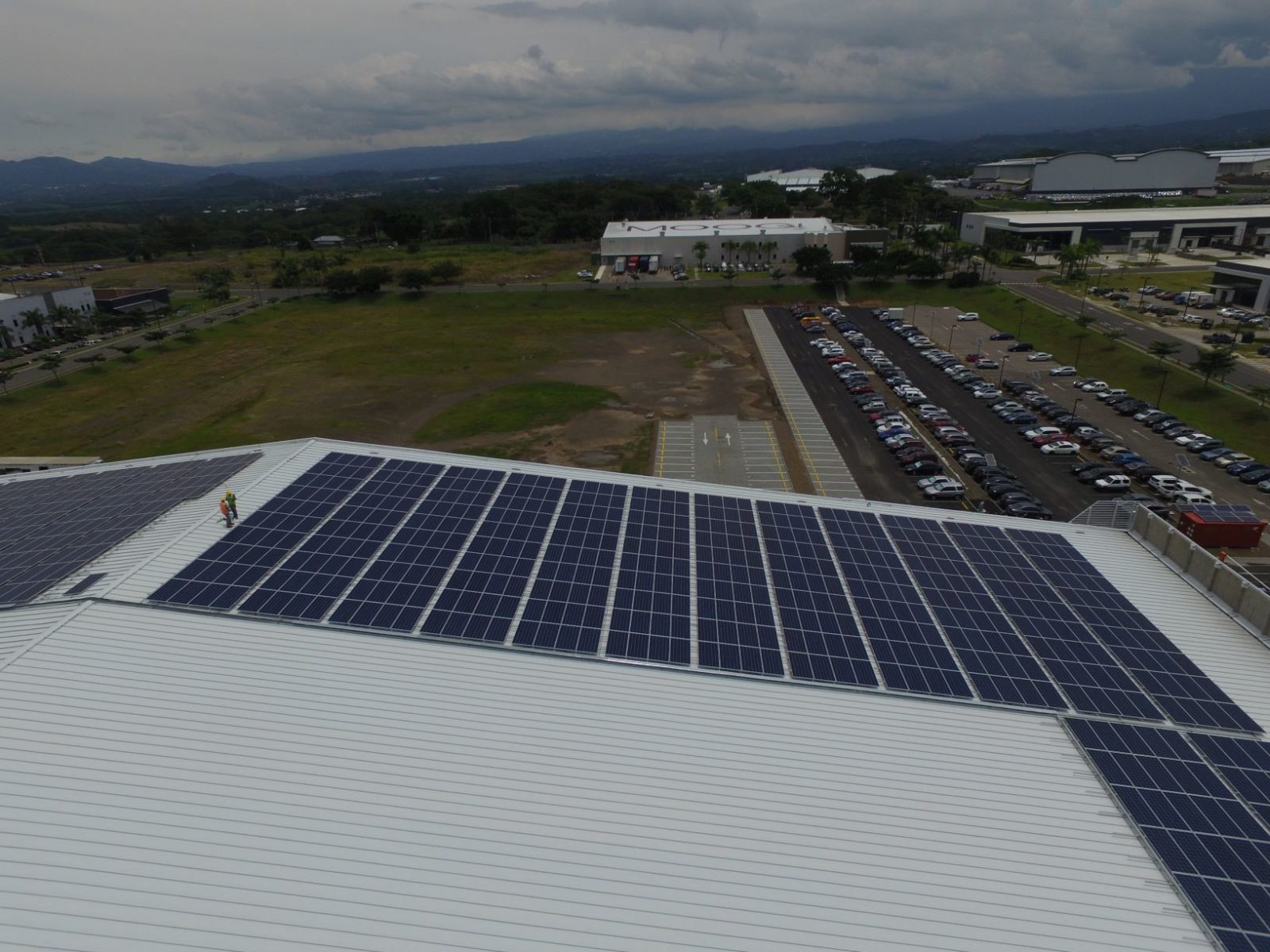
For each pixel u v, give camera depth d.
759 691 22.03
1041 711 22.61
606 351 107.56
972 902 16.52
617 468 66.25
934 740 21.02
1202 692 24.34
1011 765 20.48
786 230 166.88
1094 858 17.88
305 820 16.41
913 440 68.75
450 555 26.88
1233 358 80.88
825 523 33.41
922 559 31.27
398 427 79.19
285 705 19.31
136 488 33.91
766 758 19.77
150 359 109.19
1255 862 17.97
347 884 15.24
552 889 15.74
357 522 28.52
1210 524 49.66
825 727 20.98
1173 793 19.91
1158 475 59.31
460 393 89.62
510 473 34.34
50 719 17.92
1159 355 86.44
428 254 196.50
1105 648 26.25
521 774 18.36
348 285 148.25
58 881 14.46
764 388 88.50
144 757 17.31
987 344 105.31
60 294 132.25
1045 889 16.97
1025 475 63.00
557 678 21.47
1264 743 22.17
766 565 29.19
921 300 131.50
